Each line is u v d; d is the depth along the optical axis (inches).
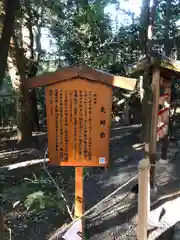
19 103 291.7
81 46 314.3
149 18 190.4
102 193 187.3
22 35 306.2
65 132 121.6
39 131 357.4
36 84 119.2
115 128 382.9
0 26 187.0
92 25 293.1
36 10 298.7
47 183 132.8
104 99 118.0
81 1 288.2
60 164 123.8
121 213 161.0
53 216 156.7
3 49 119.7
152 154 183.8
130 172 223.1
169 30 351.6
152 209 161.2
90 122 120.0
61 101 119.4
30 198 114.5
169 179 203.8
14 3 119.9
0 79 121.5
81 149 122.3
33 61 313.6
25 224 149.3
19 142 292.8
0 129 349.4
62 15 275.6
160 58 172.7
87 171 211.2
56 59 346.6
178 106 392.8
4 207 161.8
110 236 140.7
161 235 138.8
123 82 114.4
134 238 138.5
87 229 146.1
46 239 136.6
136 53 296.8
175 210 160.9
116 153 271.1
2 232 105.0
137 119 407.2
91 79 116.1
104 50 293.9
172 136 311.0
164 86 209.5
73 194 180.2
